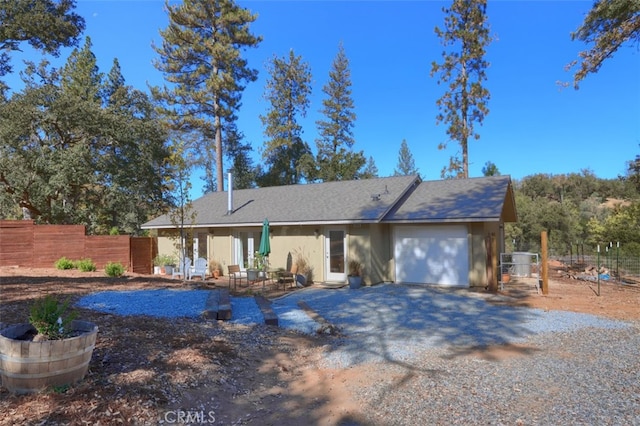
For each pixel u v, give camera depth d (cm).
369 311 1073
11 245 1658
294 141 3891
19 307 742
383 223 1661
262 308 1002
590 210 4397
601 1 1229
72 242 1808
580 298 1250
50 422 356
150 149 2888
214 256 2042
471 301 1214
